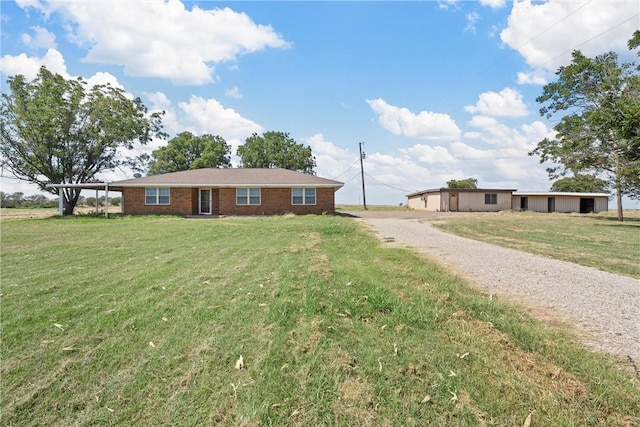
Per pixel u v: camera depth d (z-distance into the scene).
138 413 2.24
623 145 18.23
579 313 4.00
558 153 21.23
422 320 3.61
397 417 2.17
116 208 38.41
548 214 29.08
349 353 2.92
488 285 5.18
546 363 2.80
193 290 4.80
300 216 20.73
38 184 26.83
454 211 33.28
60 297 4.52
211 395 2.41
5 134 24.66
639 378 2.60
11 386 2.53
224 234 11.20
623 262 7.11
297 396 2.37
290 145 47.84
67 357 2.94
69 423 2.17
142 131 30.14
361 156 39.31
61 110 25.39
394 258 6.91
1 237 10.70
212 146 44.72
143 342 3.20
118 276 5.62
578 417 2.17
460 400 2.32
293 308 3.93
